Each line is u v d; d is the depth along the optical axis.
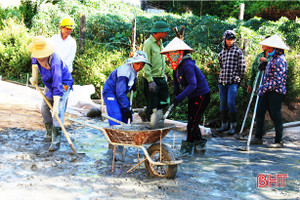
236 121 6.89
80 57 10.10
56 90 4.45
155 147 4.00
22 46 11.59
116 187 3.57
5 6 15.26
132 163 4.55
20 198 3.12
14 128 5.91
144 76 6.11
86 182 3.67
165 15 14.66
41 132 5.89
